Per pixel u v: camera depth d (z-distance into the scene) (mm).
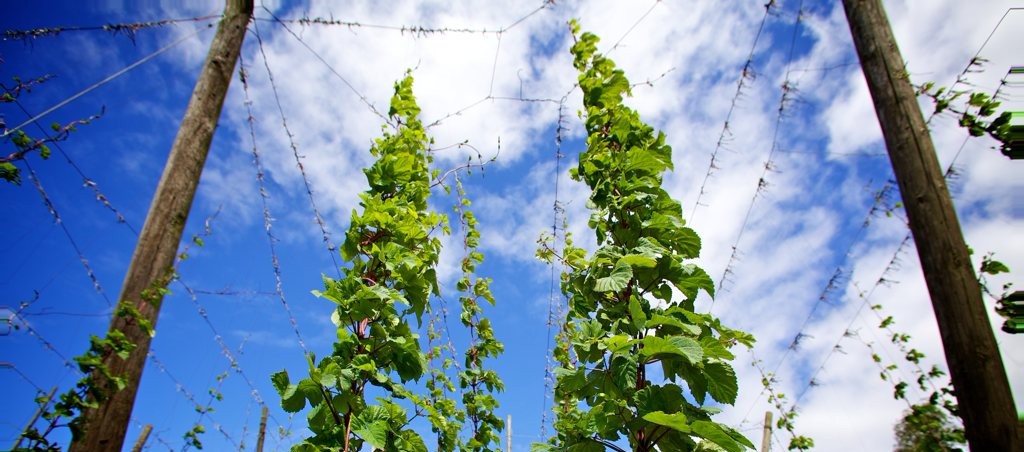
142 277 2381
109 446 2199
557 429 5613
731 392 3402
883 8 2559
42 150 2641
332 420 3697
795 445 4555
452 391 5918
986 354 1993
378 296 3863
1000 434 1903
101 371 2215
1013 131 2408
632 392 3449
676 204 4078
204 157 2695
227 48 2924
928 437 3158
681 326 3410
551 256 4441
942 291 2105
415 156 5062
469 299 6395
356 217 4250
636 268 3795
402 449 3826
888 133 2387
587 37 4887
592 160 4309
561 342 6465
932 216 2186
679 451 3391
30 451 2111
